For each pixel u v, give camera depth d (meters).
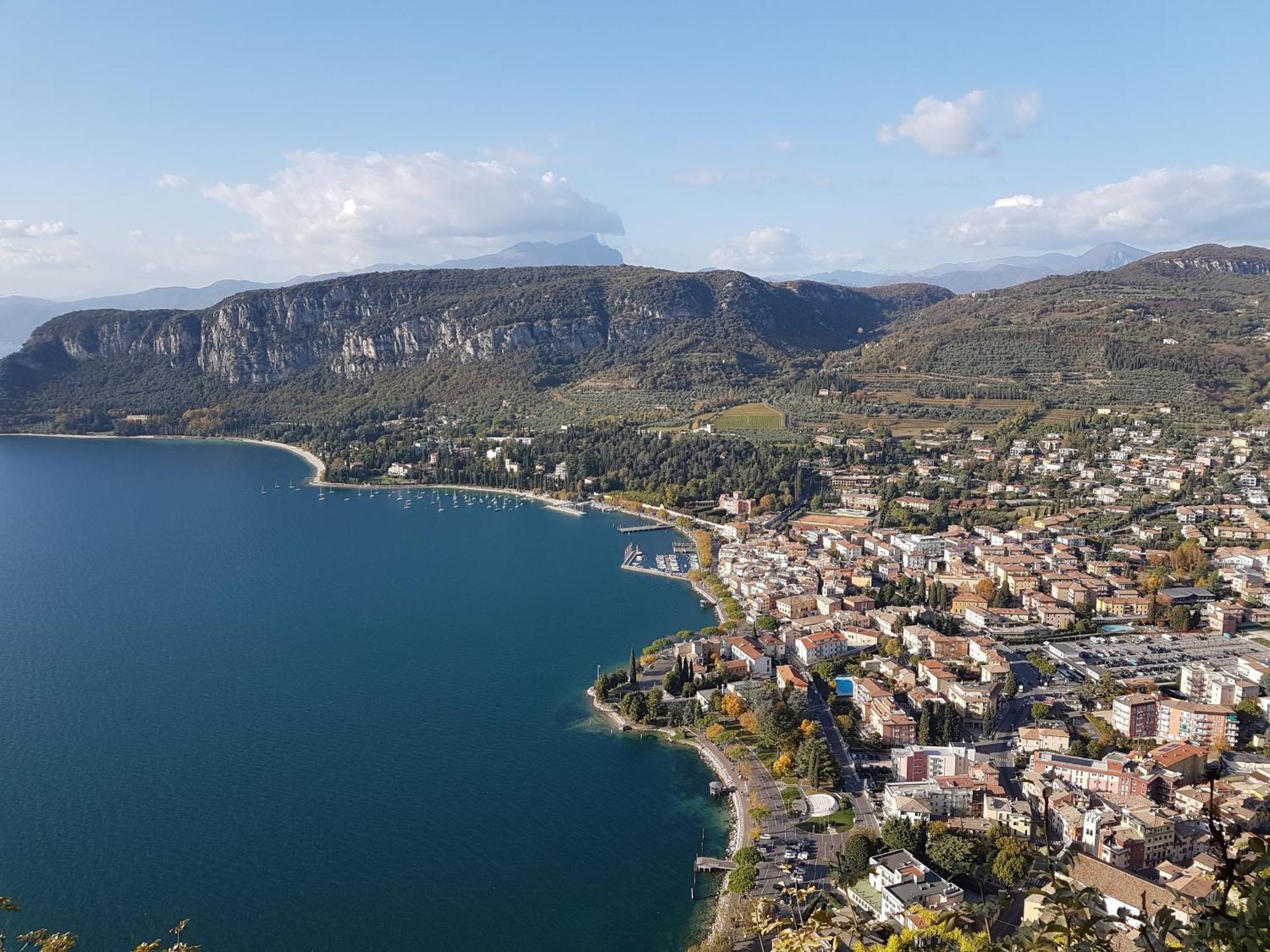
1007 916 163.62
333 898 186.50
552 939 175.75
